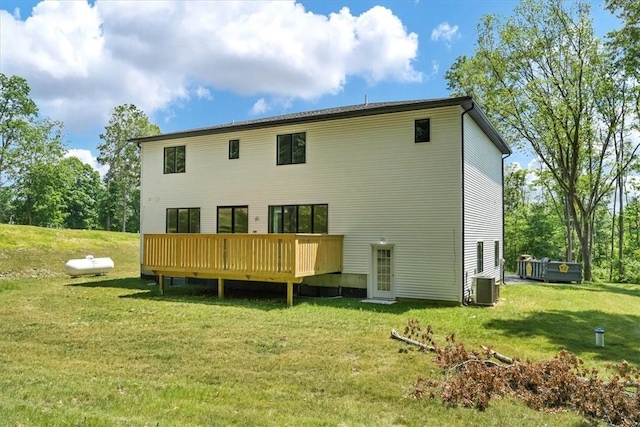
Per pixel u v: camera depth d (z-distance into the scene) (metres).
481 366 5.20
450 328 8.16
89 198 49.81
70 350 6.39
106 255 22.88
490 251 15.14
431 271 11.36
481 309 10.35
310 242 11.20
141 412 3.98
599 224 32.91
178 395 4.52
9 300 11.10
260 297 12.20
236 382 5.03
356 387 4.88
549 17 20.17
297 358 6.00
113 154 39.91
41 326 8.00
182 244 12.51
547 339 7.44
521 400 4.52
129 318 8.79
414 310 10.05
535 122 21.58
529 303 11.52
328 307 10.42
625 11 14.55
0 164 32.28
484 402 4.37
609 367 5.67
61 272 18.16
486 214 14.51
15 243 20.58
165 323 8.30
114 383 4.85
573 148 21.14
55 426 3.51
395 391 4.75
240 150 14.48
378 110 11.82
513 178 32.66
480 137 13.59
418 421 3.97
